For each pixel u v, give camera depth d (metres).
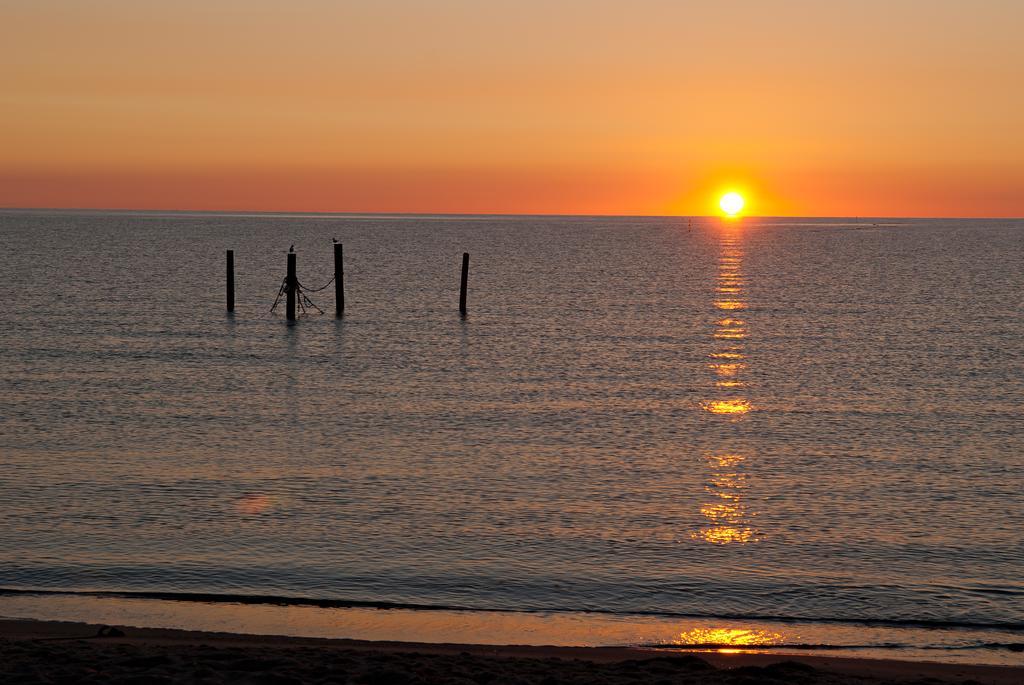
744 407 40.03
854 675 14.38
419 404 40.41
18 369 47.44
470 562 21.05
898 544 22.42
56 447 31.53
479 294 93.06
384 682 12.97
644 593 19.31
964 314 75.75
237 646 15.20
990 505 25.77
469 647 15.88
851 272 126.06
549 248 195.62
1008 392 43.47
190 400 40.62
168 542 22.02
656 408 39.75
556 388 44.44
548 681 13.29
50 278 100.88
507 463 30.17
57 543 21.78
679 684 13.30
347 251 171.62
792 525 23.89
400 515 24.47
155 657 13.67
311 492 26.50
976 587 19.72
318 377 47.28
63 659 13.59
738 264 144.12
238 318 70.81
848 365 51.47
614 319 73.06
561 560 21.22
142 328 63.94
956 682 14.05
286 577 19.98
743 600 18.95
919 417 37.97
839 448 32.56
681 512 24.94
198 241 199.12
